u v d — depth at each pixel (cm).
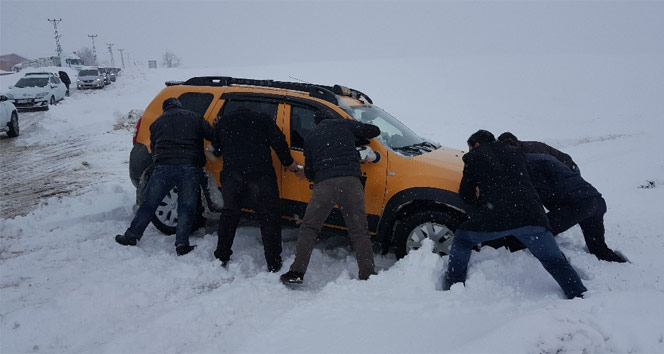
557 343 294
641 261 489
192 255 496
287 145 478
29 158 1089
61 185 811
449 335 320
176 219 554
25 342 327
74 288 401
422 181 466
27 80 2366
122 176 895
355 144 472
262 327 350
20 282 420
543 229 392
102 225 579
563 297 399
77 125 1592
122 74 4147
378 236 488
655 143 1390
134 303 391
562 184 480
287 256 512
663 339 311
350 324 339
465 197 420
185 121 511
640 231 608
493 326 323
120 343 324
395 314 357
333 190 441
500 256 455
